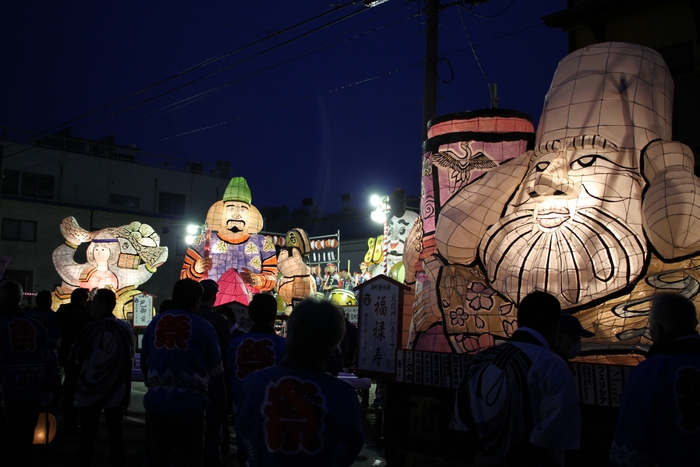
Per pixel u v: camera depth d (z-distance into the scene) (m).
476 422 2.99
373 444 7.90
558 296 5.13
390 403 5.52
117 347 5.58
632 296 4.97
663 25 8.37
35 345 5.34
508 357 2.95
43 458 6.62
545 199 5.52
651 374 2.84
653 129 5.64
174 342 4.52
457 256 5.94
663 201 4.94
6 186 32.12
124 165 35.78
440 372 5.19
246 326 8.75
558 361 2.85
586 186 5.46
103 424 8.69
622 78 5.76
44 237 31.28
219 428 4.89
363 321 6.25
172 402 4.44
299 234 14.84
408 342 6.40
